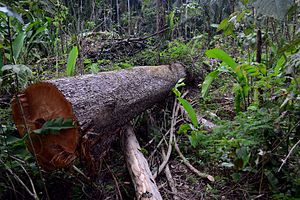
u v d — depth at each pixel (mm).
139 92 2238
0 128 1593
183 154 2197
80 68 2889
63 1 3549
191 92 3506
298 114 1545
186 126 2260
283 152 1688
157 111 2828
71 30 3637
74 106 1515
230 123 1998
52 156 1550
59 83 1604
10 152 1525
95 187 1722
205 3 4324
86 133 1538
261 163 1764
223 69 2604
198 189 1828
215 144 1979
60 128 1450
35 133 1520
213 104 2980
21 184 1561
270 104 1788
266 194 1682
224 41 4520
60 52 3555
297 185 1570
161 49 3949
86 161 1598
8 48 1918
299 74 1411
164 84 2771
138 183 1622
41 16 2928
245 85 2383
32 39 2775
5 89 2094
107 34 4336
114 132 1908
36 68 2984
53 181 1694
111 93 1866
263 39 2365
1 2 1285
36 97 1568
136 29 4988
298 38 1271
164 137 2305
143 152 2064
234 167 1798
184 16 4820
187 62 3691
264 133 1667
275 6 1050
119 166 1977
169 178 1887
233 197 1729
